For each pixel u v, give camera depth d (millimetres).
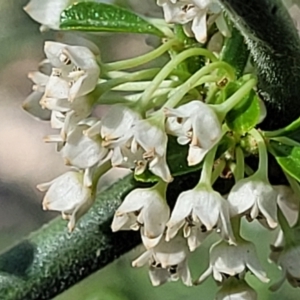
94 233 107
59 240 108
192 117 97
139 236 107
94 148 100
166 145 98
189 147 98
